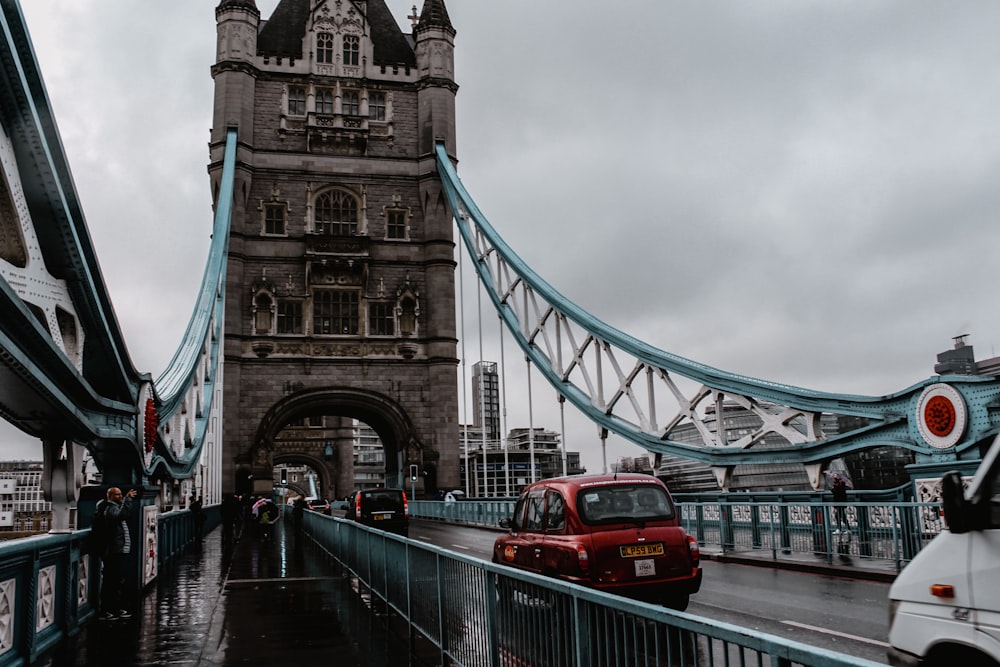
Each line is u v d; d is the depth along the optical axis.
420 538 30.62
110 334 12.58
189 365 32.53
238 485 55.03
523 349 52.00
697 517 21.84
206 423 40.38
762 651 3.64
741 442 28.08
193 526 31.44
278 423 57.41
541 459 137.25
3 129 9.41
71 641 10.91
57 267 11.04
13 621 8.94
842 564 16.33
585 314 43.44
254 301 57.78
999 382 17.16
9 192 9.62
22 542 8.98
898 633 5.38
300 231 59.78
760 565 18.12
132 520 13.85
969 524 4.95
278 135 61.00
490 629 7.25
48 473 12.10
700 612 11.87
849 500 21.55
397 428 58.25
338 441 105.81
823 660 3.31
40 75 9.44
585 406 42.25
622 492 10.95
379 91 63.25
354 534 17.59
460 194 58.66
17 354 8.75
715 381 30.16
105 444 13.44
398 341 59.22
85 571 12.70
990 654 4.74
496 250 54.78
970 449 17.62
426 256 60.81
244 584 17.20
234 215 58.19
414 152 62.75
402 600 11.65
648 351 35.94
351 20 63.91
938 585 5.12
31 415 11.01
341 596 14.98
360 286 59.66
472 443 174.75
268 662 9.41
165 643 10.73
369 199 61.41
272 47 62.81
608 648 4.98
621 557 10.43
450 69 64.06
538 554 11.27
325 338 58.34
